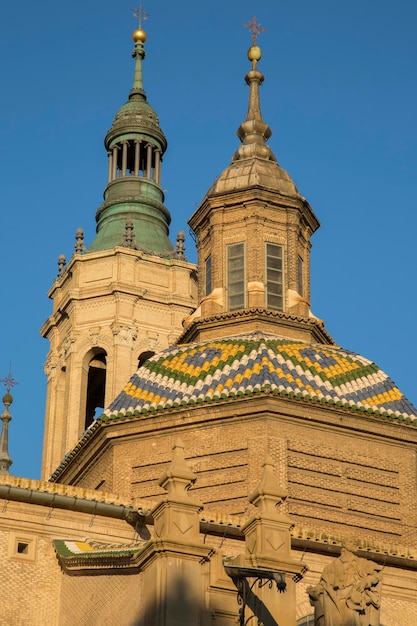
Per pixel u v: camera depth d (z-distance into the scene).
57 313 85.12
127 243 85.31
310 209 68.62
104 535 50.84
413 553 53.75
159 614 41.38
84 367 82.62
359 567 42.75
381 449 59.16
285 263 66.88
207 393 58.78
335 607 42.12
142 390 60.84
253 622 41.69
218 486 57.22
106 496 51.19
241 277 66.44
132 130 91.44
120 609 44.09
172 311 84.12
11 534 49.34
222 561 42.81
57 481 63.78
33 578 48.88
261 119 71.94
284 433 57.84
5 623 47.75
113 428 59.41
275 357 60.69
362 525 57.44
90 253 85.06
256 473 56.84
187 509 42.88
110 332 82.50
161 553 42.06
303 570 43.12
